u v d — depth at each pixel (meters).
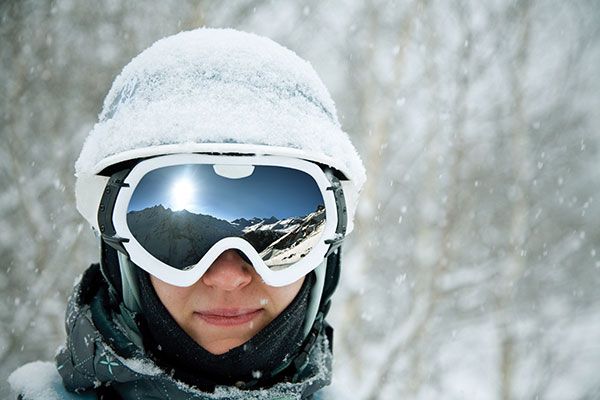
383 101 6.59
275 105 0.94
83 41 7.16
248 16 7.06
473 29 7.70
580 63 8.80
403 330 5.93
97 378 0.95
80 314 0.97
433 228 7.20
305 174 0.95
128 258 0.92
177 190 0.91
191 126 0.90
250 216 0.92
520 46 7.84
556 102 8.82
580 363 7.14
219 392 0.95
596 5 8.69
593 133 9.13
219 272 0.90
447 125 7.43
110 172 0.97
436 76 7.45
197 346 0.93
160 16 7.01
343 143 1.03
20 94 6.99
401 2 7.02
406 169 7.44
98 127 1.00
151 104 0.93
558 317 8.05
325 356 1.09
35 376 1.03
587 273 8.81
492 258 7.76
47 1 7.14
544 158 8.91
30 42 7.14
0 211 6.48
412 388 5.76
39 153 6.87
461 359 6.82
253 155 0.92
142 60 1.00
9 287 6.03
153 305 0.94
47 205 6.57
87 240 6.41
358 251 5.91
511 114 7.96
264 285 0.94
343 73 7.39
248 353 0.94
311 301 1.03
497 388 6.50
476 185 7.54
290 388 1.01
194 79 0.94
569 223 9.07
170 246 0.91
